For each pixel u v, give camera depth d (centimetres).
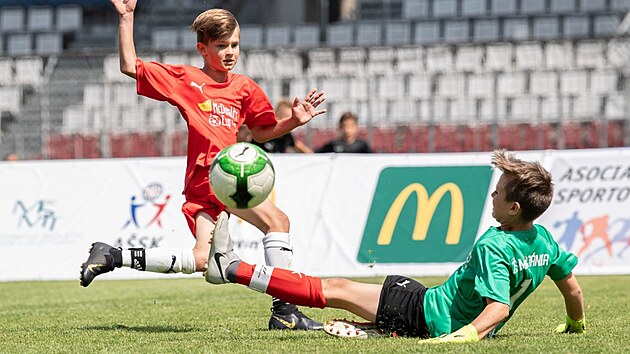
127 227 3416
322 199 3338
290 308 1719
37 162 3475
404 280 1466
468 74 5259
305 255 3328
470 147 5091
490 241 1370
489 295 1345
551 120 4906
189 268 1597
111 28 7350
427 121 4981
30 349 1415
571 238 3219
